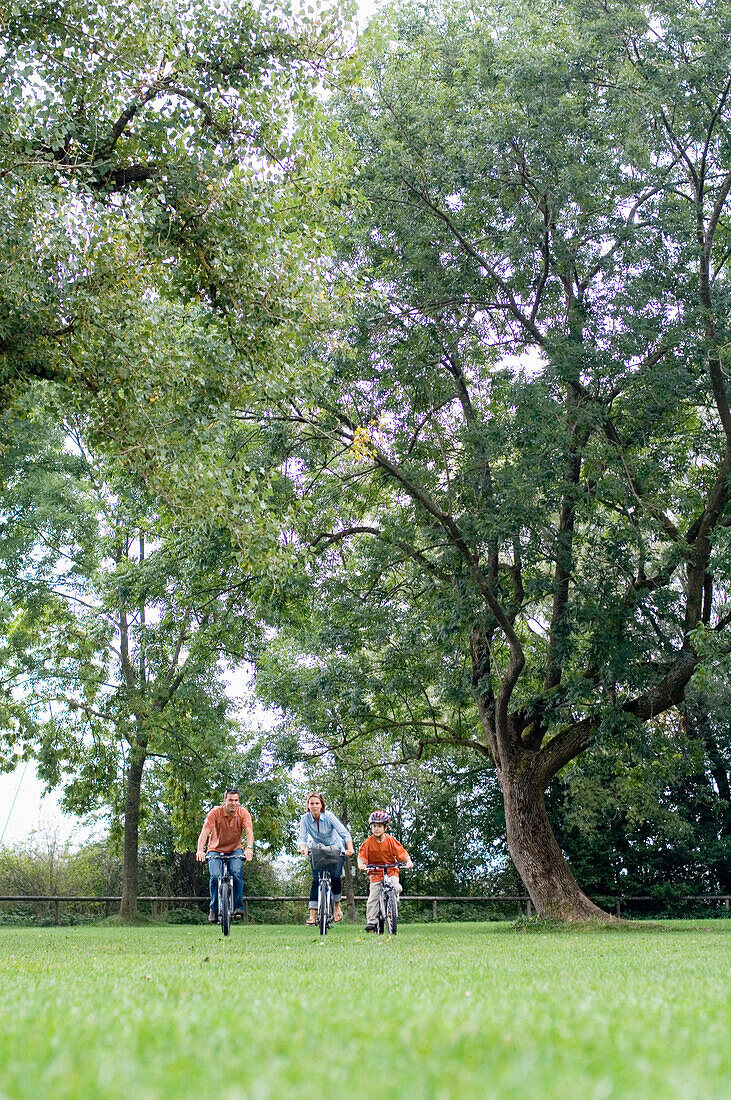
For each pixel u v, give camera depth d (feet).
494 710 86.53
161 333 49.83
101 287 47.52
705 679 68.08
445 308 75.82
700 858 137.18
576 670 81.61
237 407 55.77
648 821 138.00
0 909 125.80
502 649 93.20
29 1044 11.18
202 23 51.60
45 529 108.88
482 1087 8.09
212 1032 12.32
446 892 148.15
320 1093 7.82
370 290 72.95
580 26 72.28
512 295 75.05
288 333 53.01
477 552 76.95
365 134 75.77
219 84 52.70
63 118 47.55
